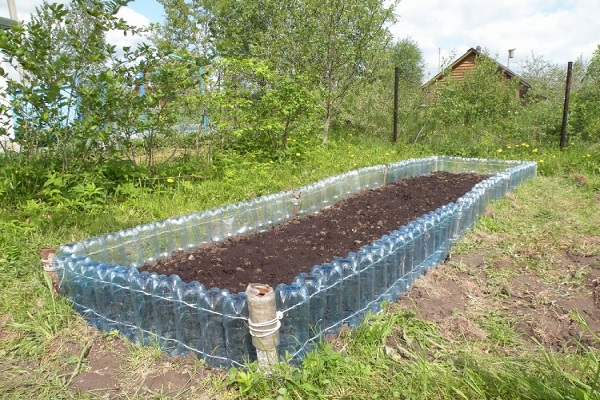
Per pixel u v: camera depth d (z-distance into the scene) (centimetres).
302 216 571
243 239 473
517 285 389
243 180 704
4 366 277
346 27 1180
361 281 321
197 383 259
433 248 427
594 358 254
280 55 1263
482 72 1370
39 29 518
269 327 246
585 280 395
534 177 855
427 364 264
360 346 283
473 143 1195
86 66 584
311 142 1048
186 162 773
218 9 920
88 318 326
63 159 576
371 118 1407
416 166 908
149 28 615
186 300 276
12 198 521
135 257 404
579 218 588
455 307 349
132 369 273
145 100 624
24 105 567
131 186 594
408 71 3491
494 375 241
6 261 395
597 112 1089
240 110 832
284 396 236
